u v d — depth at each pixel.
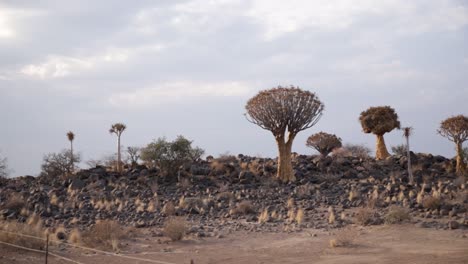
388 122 37.56
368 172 33.44
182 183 31.91
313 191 28.77
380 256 14.76
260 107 32.53
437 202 22.09
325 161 36.28
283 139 32.75
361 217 20.75
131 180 33.44
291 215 22.33
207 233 19.72
